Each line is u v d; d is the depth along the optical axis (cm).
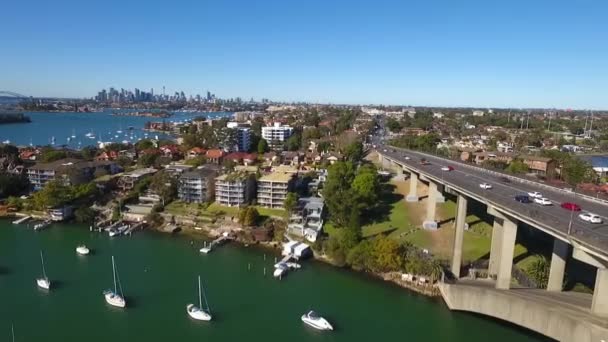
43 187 16538
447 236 12306
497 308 8125
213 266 11244
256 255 12069
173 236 13575
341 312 8869
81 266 11044
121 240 13138
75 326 8181
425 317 8681
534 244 11150
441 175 12888
